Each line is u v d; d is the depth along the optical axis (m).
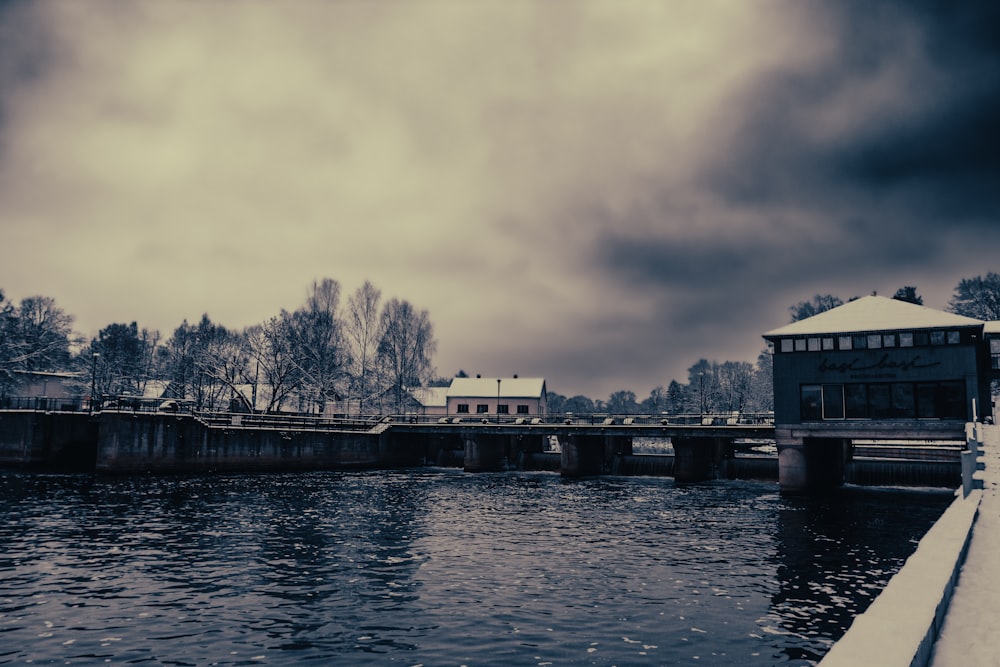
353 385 98.94
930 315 48.53
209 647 17.98
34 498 45.16
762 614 20.84
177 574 25.39
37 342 103.62
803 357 51.25
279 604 21.75
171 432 61.91
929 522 38.41
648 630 19.36
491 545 31.38
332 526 35.97
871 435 48.69
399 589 23.59
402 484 59.69
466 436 76.12
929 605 7.73
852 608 21.56
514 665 16.77
